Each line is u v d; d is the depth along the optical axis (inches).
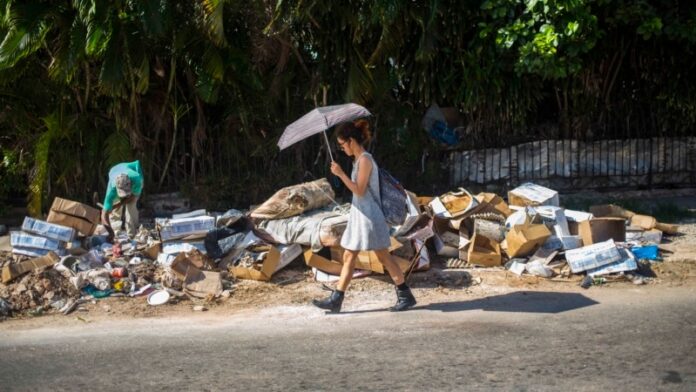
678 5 446.0
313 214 314.7
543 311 249.3
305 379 187.8
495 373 188.7
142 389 183.0
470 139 472.7
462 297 270.8
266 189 443.8
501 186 470.6
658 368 190.2
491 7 417.4
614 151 480.4
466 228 322.3
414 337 222.7
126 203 343.0
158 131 444.8
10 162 434.9
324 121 240.1
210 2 376.8
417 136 463.8
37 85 430.6
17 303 263.6
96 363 204.2
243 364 200.7
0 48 378.9
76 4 375.9
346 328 235.0
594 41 409.7
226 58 418.0
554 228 317.7
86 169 435.2
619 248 301.1
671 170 486.3
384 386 181.5
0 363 205.8
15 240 306.2
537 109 495.2
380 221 247.1
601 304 256.5
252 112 446.3
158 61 430.6
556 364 194.7
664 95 479.5
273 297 274.8
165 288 279.0
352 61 437.7
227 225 310.8
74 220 319.9
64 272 283.0
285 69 447.8
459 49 448.1
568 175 474.6
